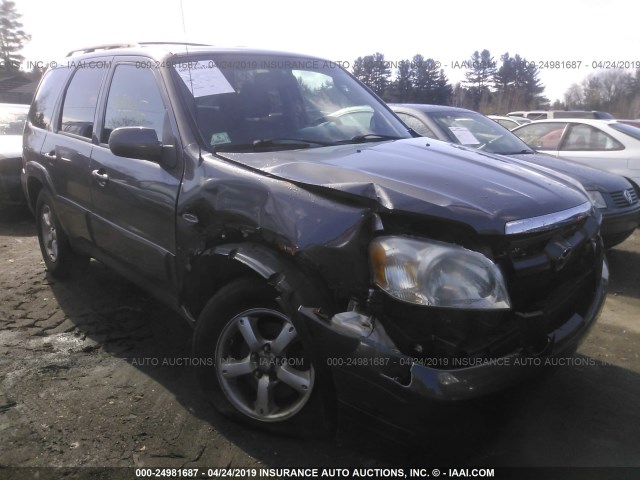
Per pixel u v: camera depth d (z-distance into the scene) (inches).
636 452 106.8
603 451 107.0
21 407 117.9
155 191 122.6
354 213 90.2
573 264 104.7
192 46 144.1
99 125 152.8
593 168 239.3
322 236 91.0
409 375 82.3
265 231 98.2
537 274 93.6
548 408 121.2
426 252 84.8
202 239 110.7
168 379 130.3
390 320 86.0
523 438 110.3
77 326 158.2
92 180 148.3
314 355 90.9
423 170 103.7
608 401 124.6
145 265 131.5
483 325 86.9
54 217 181.6
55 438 108.0
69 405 119.0
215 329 109.4
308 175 99.3
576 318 104.7
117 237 140.4
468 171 106.3
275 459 102.5
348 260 88.7
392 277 85.1
